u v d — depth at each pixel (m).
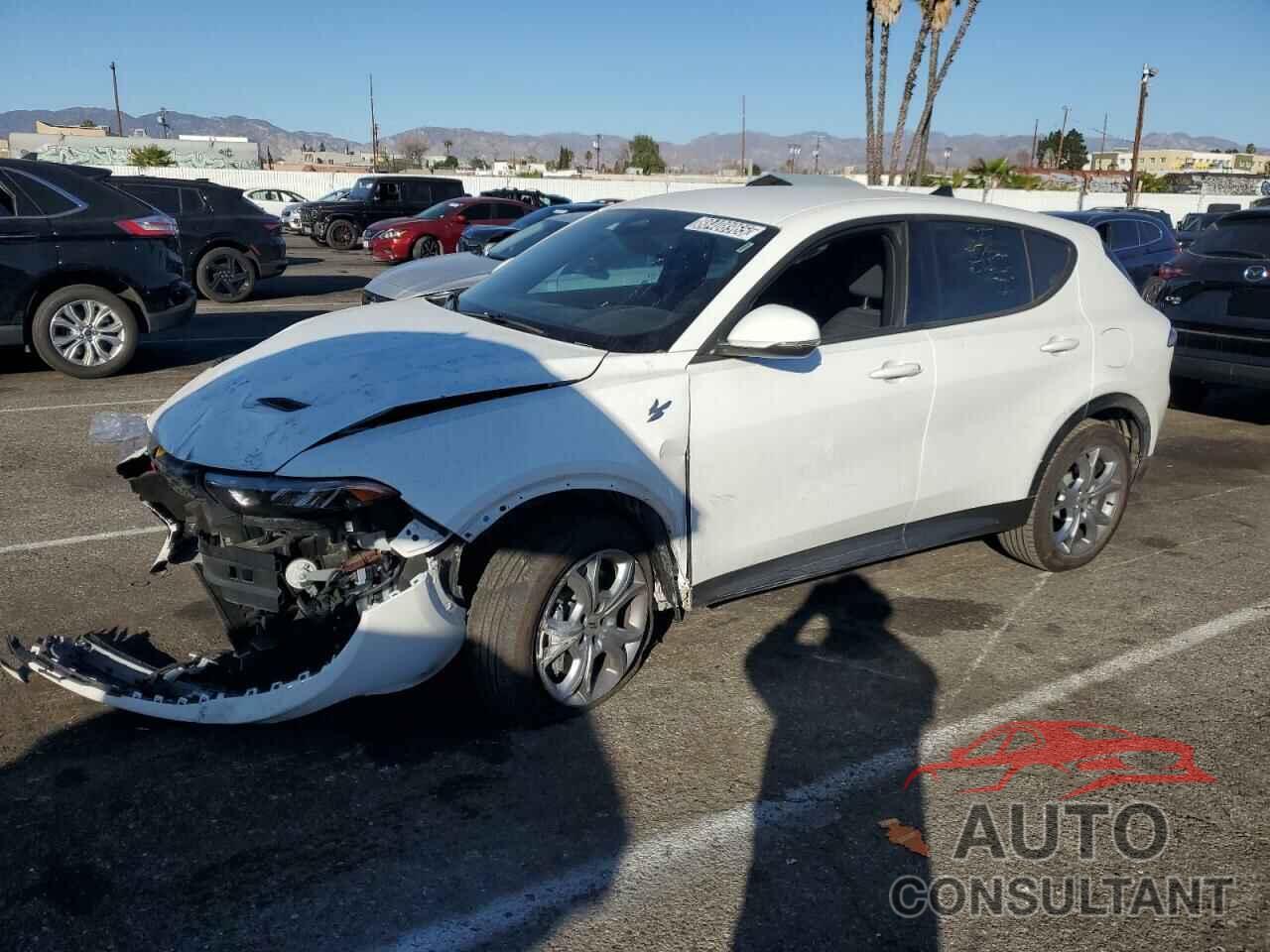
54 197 8.51
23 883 2.65
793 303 3.94
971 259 4.45
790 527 3.89
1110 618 4.57
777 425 3.72
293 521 2.98
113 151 49.97
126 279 8.80
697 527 3.63
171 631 4.02
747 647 4.16
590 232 4.48
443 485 3.02
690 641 4.19
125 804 2.98
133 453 3.66
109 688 3.22
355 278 19.06
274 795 3.05
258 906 2.61
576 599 3.44
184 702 3.12
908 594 4.77
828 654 4.12
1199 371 7.93
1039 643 4.30
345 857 2.80
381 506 2.98
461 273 8.55
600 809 3.06
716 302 3.67
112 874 2.70
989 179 44.44
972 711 3.72
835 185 4.55
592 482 3.30
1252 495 6.56
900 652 4.17
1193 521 6.01
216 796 3.04
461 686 3.71
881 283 4.18
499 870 2.78
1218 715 3.75
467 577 3.38
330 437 2.99
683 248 3.99
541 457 3.17
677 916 2.64
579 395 3.31
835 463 3.94
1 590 4.39
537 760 3.29
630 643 3.66
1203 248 7.96
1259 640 4.39
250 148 62.72
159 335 11.44
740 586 3.86
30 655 3.41
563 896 2.69
